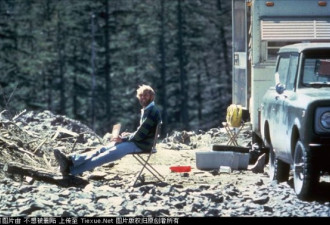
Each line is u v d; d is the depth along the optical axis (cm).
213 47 10056
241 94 2175
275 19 1958
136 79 9506
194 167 1758
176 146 2114
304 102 1339
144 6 9919
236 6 2253
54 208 1247
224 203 1315
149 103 1523
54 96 9388
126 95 9388
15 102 8794
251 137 2066
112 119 9231
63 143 1914
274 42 1952
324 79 1442
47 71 9388
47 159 1706
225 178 1606
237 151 1767
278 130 1504
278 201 1339
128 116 9262
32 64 9331
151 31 9800
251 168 1725
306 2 1966
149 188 1430
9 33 9569
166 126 9131
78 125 2183
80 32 9875
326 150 1309
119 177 1584
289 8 1966
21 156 1641
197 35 9981
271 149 1620
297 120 1357
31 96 9150
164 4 9875
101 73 9594
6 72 9150
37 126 2069
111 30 9819
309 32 1945
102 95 9425
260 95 1945
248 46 2072
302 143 1339
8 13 9756
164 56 9669
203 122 9600
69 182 1493
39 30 9731
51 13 9869
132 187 1474
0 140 1648
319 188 1484
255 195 1384
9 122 1823
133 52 9719
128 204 1294
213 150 1773
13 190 1384
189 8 9938
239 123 1972
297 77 1444
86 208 1250
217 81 9900
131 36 9825
